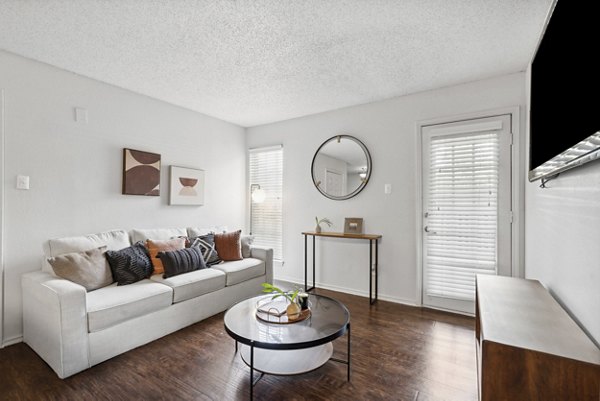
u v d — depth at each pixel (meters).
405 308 3.28
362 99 3.58
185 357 2.23
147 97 3.47
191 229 3.68
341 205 3.92
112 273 2.63
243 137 4.83
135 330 2.35
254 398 1.78
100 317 2.12
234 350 2.34
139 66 2.73
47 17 2.01
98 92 3.03
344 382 1.94
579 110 1.13
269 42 2.33
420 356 2.26
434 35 2.23
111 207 3.13
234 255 3.64
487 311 1.46
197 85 3.17
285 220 4.43
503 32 2.19
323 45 2.38
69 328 1.97
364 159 3.72
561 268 1.64
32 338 2.31
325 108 3.91
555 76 1.44
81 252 2.52
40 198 2.63
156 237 3.24
